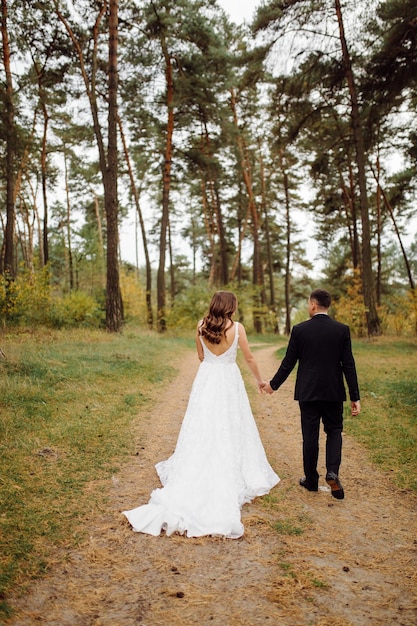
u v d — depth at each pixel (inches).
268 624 93.3
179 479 146.8
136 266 1700.3
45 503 146.4
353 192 1030.4
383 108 638.5
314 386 159.0
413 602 100.7
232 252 1603.1
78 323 625.3
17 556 116.0
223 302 162.6
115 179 587.8
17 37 651.5
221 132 898.7
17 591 102.7
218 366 163.3
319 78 650.8
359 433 229.6
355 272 864.9
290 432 247.4
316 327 162.9
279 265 1722.4
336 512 147.9
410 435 220.7
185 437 155.2
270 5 609.3
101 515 142.2
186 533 131.5
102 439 213.3
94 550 121.5
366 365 419.2
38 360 336.2
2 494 148.3
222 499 140.7
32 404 244.7
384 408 271.4
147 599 101.4
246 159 1162.6
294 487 169.0
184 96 787.4
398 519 142.6
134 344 528.4
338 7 607.2
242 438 162.1
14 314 563.5
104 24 657.0
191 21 709.9
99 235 1456.7
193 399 161.6
